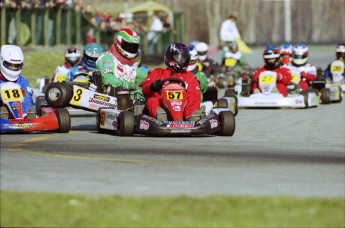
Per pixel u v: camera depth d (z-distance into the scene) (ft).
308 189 93.86
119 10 412.98
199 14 598.75
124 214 80.59
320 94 230.48
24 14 304.09
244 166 108.58
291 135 149.18
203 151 122.21
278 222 79.77
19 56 147.84
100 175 99.96
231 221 79.71
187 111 141.59
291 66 241.96
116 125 142.92
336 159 117.19
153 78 144.77
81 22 339.16
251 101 211.00
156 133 137.80
